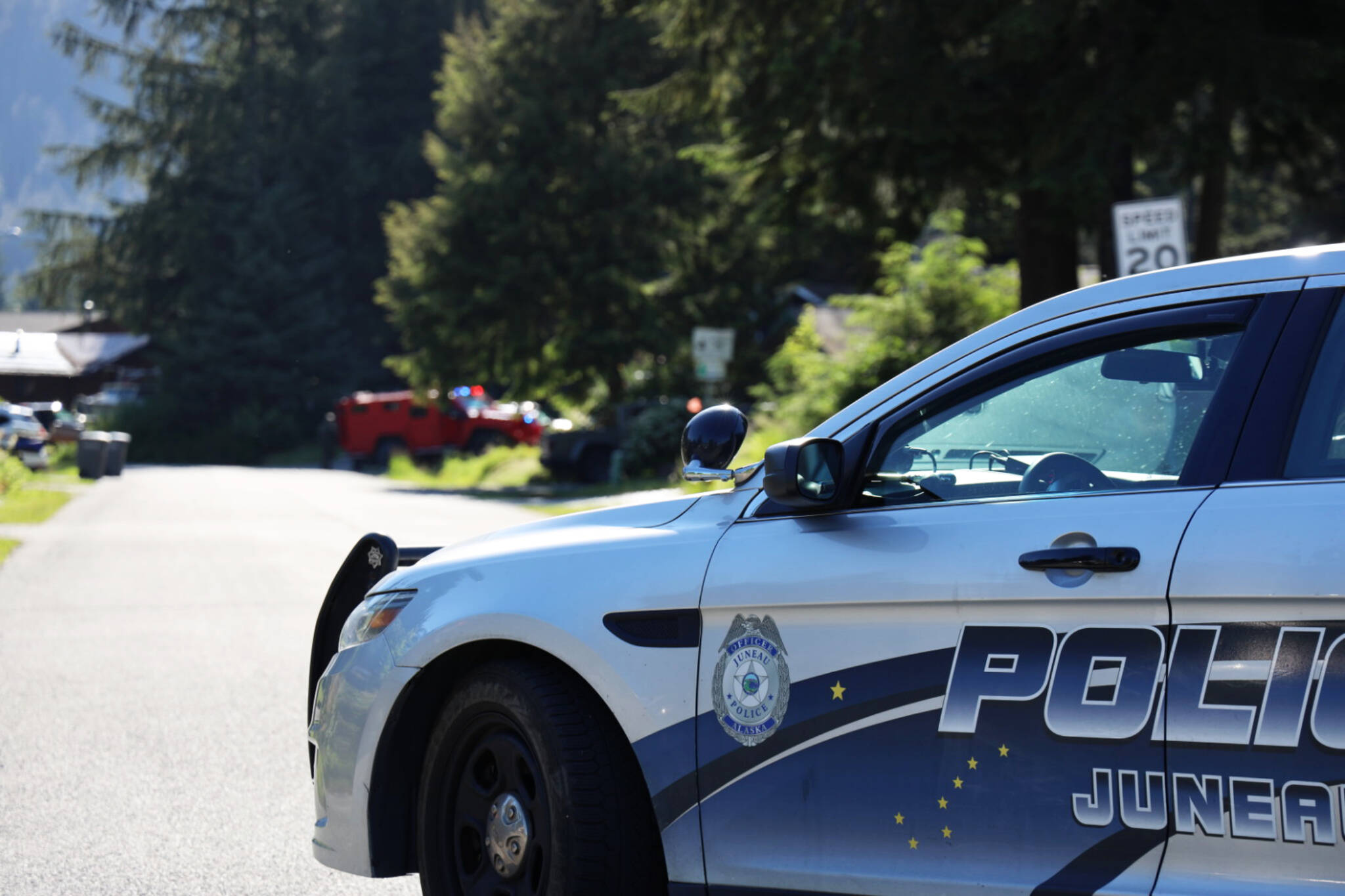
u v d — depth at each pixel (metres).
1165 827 3.08
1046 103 19.42
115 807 6.71
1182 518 3.16
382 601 4.82
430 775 4.55
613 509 4.52
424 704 4.69
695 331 26.56
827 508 3.78
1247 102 18.86
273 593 15.33
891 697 3.51
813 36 21.59
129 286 86.19
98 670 10.54
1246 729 2.98
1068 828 3.21
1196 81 18.70
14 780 7.23
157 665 10.78
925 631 3.47
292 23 88.69
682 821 3.88
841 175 22.31
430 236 50.34
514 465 46.59
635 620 4.03
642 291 51.28
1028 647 3.30
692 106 24.27
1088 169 18.66
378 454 57.78
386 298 52.44
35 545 20.86
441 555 4.85
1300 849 2.90
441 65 91.44
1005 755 3.31
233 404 82.19
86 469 42.28
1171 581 3.10
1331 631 2.89
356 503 31.78
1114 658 3.17
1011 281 27.69
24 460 44.44
